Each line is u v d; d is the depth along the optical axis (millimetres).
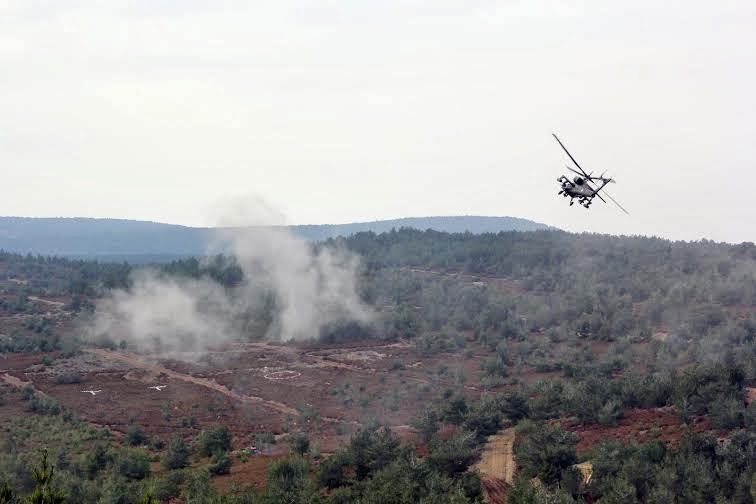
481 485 72312
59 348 173250
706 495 63344
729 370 92812
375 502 61688
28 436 108688
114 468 86625
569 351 160125
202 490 71812
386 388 141250
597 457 71125
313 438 107938
